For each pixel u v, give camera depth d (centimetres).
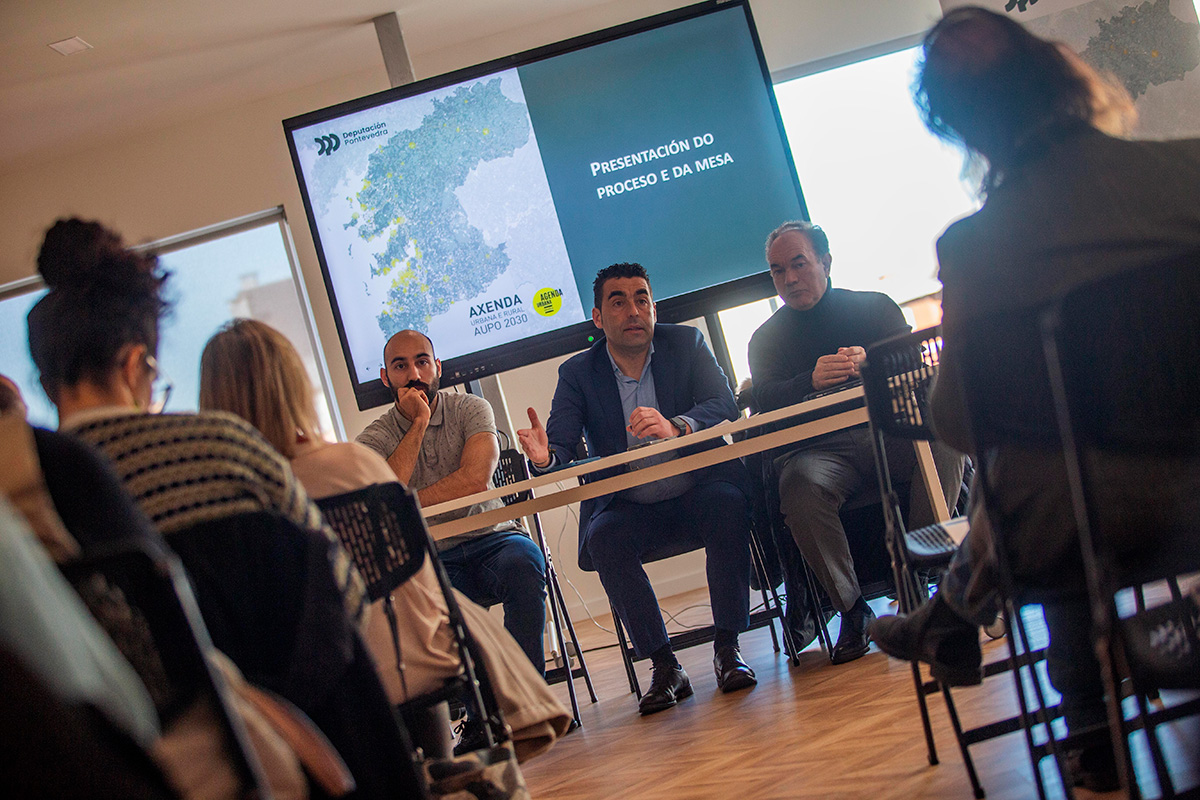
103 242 113
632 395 331
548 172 448
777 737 214
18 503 80
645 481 260
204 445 107
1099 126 130
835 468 287
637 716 289
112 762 59
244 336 148
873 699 223
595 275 444
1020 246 123
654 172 446
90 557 77
